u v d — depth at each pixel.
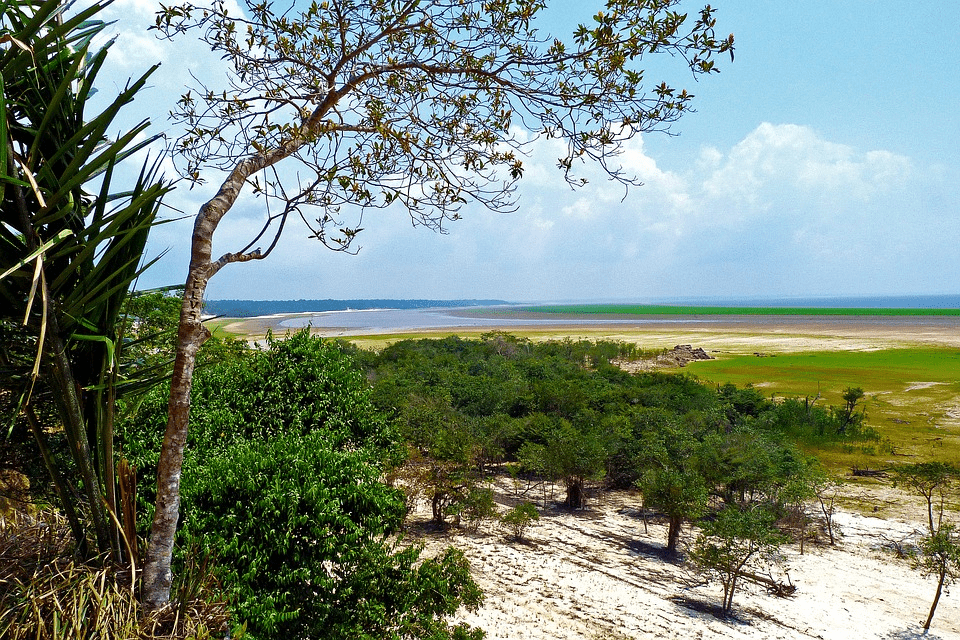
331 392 17.52
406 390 45.34
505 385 52.50
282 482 11.84
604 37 5.93
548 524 30.83
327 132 6.61
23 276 5.14
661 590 23.64
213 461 12.47
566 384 51.19
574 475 34.22
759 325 199.50
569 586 22.97
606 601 21.88
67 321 5.55
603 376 63.16
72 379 5.80
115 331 6.34
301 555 11.52
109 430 6.00
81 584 5.69
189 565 7.09
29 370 5.70
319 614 11.57
